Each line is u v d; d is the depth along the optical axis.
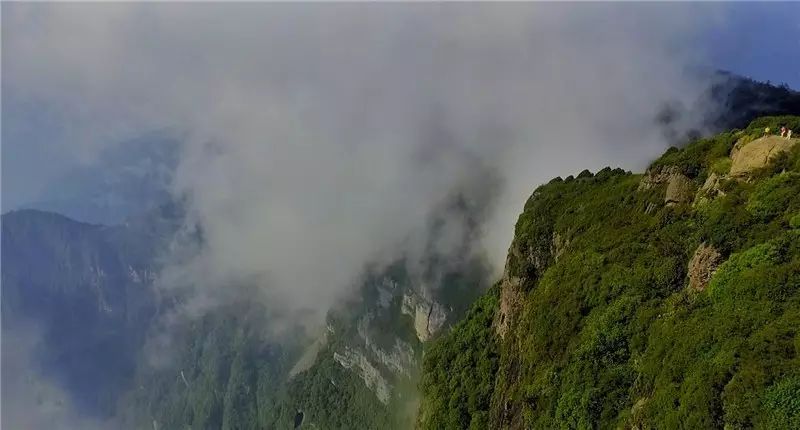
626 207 85.00
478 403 102.69
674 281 63.34
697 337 49.53
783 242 50.84
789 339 42.19
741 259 52.66
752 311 47.25
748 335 45.75
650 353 55.91
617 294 67.56
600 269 74.12
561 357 71.38
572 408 61.66
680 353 50.16
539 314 81.06
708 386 43.91
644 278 66.00
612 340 62.59
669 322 55.94
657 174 81.19
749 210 57.41
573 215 99.00
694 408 44.12
